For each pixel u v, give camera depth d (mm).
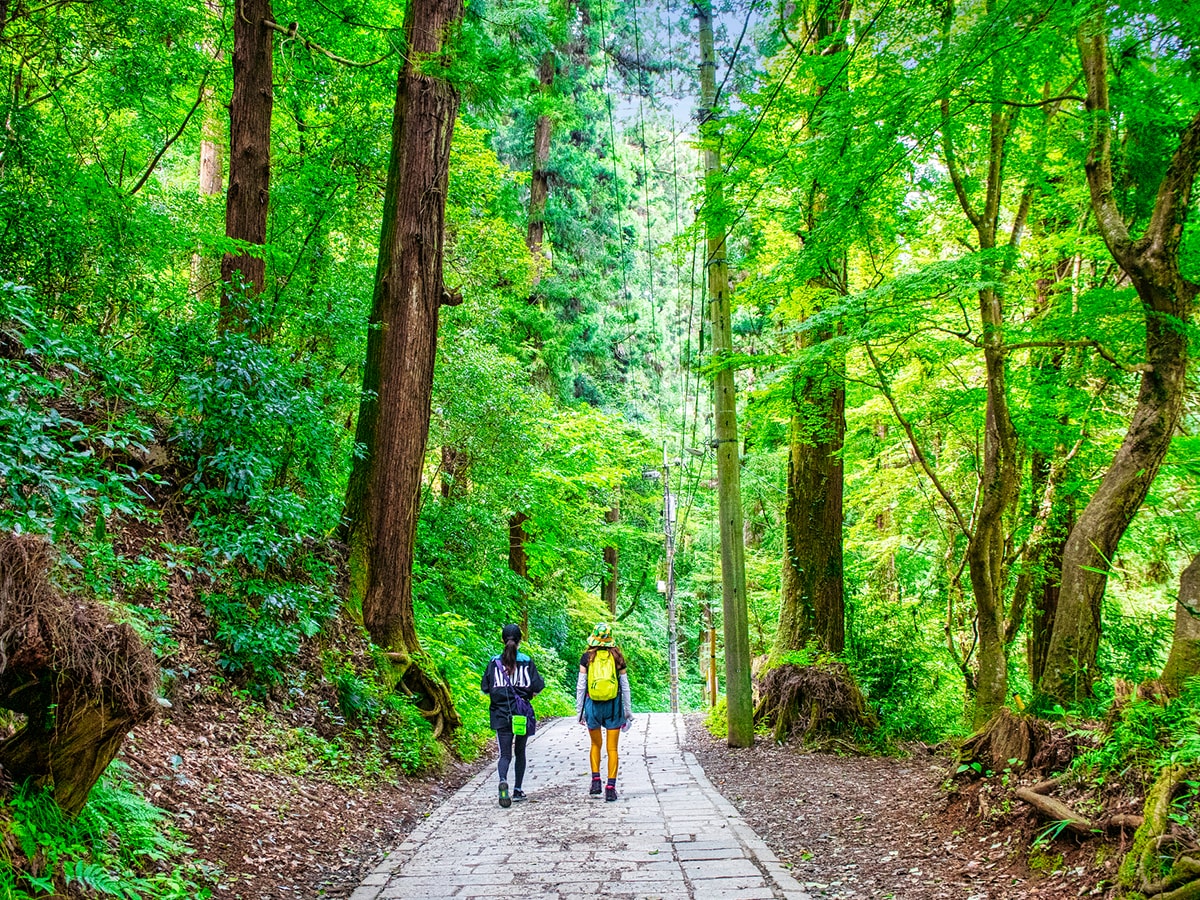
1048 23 4613
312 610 7348
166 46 9734
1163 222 5652
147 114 10062
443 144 9555
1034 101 6770
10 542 2865
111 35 8961
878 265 8938
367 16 10773
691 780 7637
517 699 6711
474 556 14562
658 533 25125
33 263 6266
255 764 5426
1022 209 7574
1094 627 5973
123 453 6230
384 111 10781
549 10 10344
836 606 10750
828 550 10781
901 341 7668
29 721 2947
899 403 10266
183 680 5527
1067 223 9320
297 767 5801
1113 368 8195
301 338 9594
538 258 18562
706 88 9531
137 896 3160
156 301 7430
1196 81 5840
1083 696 5852
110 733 3029
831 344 7273
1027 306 9977
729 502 9797
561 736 11680
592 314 20391
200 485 6355
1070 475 9664
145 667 3115
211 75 10633
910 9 6234
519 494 14688
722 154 7957
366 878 4422
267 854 4422
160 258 7496
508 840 5312
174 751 4879
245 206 8328
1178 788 3498
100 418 6047
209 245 7570
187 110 11164
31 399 4574
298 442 7199
